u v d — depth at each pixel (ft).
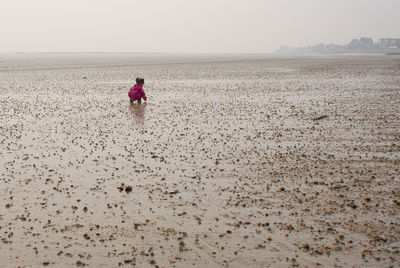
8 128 36.40
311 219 16.80
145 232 15.49
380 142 30.96
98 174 22.77
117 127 37.37
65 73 127.03
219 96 63.77
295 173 23.16
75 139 31.94
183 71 141.90
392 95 62.75
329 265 13.14
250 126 37.93
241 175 22.76
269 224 16.29
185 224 16.25
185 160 25.85
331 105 52.21
